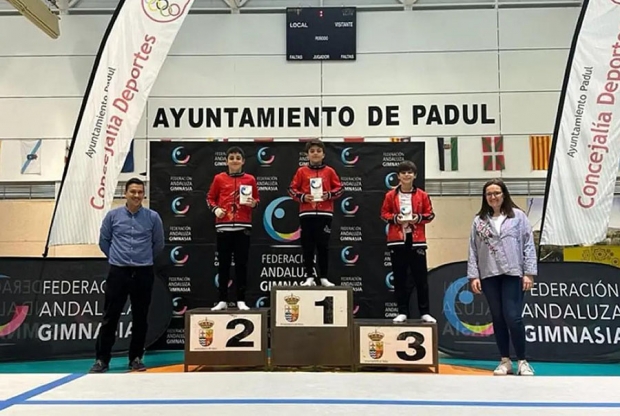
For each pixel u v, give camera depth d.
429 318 4.48
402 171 4.60
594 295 5.19
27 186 8.41
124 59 5.26
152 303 5.39
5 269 5.22
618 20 5.25
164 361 5.06
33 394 2.02
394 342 4.35
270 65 8.49
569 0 8.38
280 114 8.45
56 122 8.48
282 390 2.13
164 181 5.55
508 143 8.30
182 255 5.50
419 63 8.44
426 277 4.61
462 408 1.76
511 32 8.42
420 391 2.10
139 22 5.29
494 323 4.09
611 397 1.96
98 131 5.21
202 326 4.42
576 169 5.28
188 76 8.50
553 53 8.38
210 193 4.78
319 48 8.44
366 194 5.57
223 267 4.69
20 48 8.56
